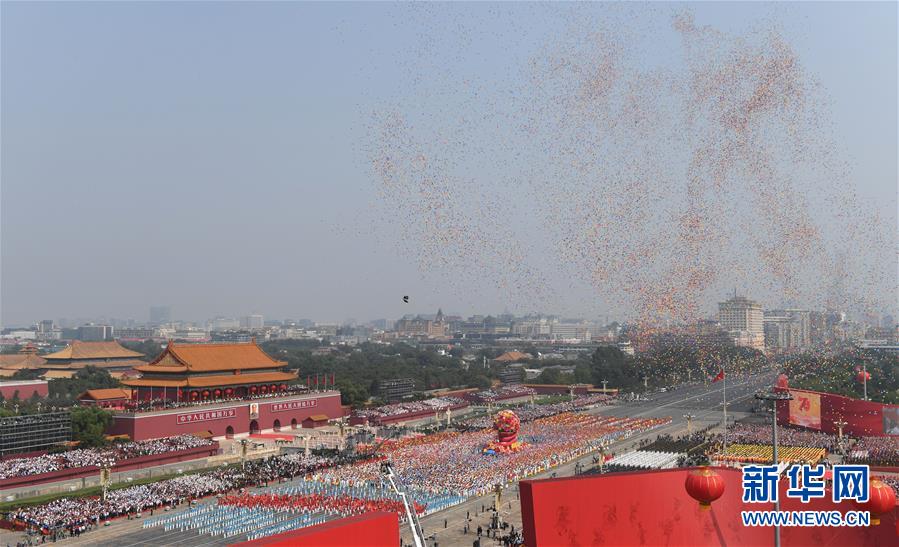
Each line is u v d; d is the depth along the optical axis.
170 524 114.75
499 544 105.38
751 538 67.56
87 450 161.62
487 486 141.25
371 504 122.88
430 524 117.06
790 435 197.75
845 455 167.50
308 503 123.06
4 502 126.44
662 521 65.94
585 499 64.06
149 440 177.12
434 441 197.12
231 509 122.19
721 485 62.06
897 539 66.62
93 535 110.19
